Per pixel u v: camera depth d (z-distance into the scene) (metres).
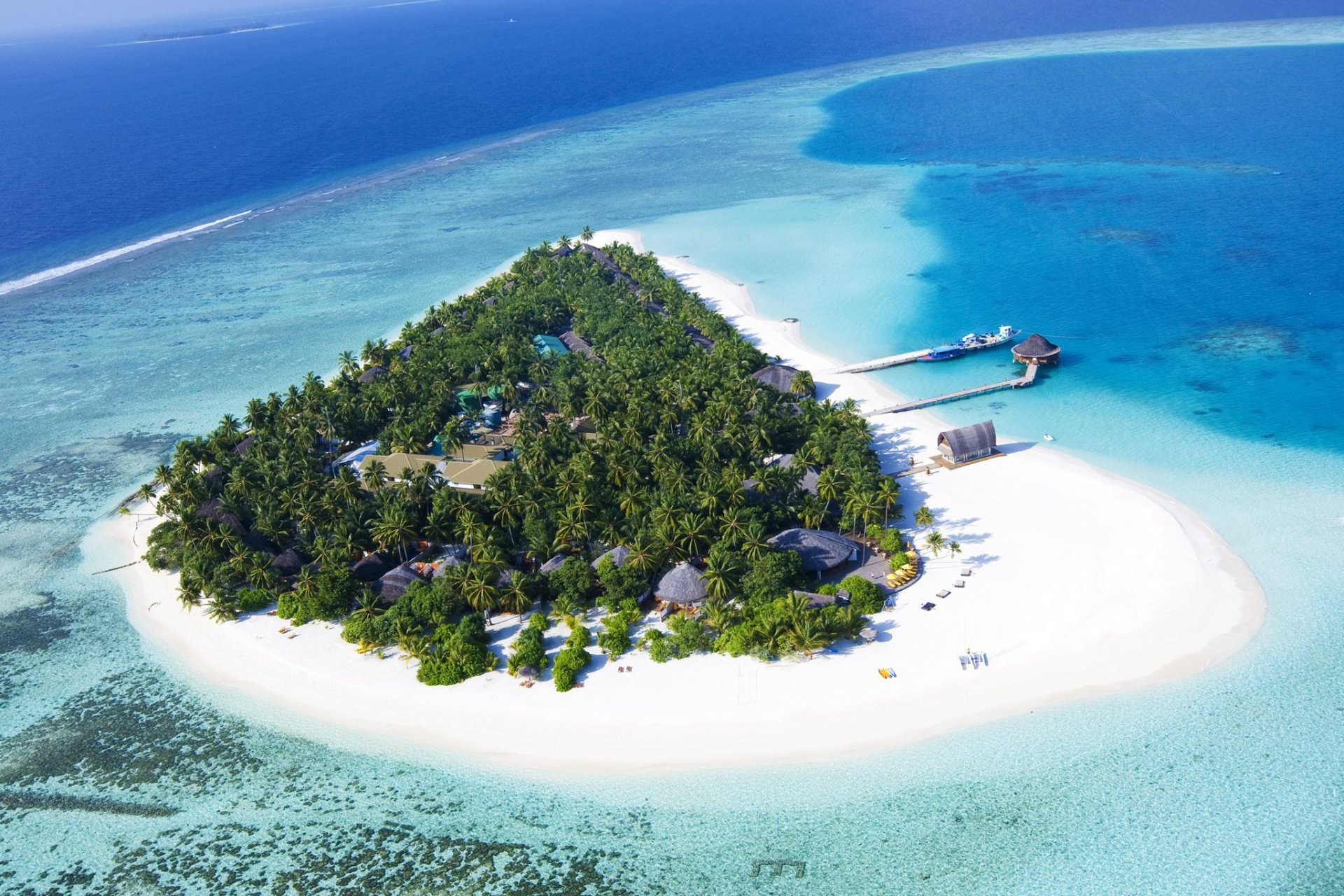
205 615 103.69
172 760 82.12
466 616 94.62
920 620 92.38
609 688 86.38
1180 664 84.38
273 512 111.06
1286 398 136.25
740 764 77.06
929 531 108.12
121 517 128.00
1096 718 78.94
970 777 74.12
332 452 136.62
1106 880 64.69
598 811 73.50
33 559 118.88
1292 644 85.81
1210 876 64.44
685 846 69.75
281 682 91.44
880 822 70.62
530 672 88.25
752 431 119.94
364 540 106.75
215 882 69.25
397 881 68.12
